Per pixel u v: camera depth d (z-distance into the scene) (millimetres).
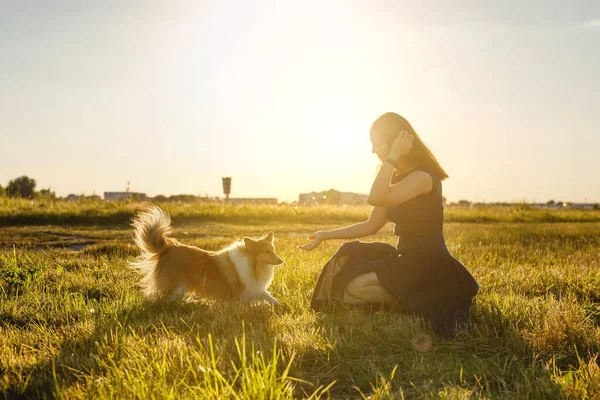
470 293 4598
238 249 6082
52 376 3441
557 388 3045
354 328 4336
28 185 41094
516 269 7648
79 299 5512
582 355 3953
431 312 4445
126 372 3229
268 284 6199
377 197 4492
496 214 29359
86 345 4078
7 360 3637
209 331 4398
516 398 3055
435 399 3025
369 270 4840
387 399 3025
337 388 3391
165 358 3527
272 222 21969
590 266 8055
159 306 5387
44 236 13656
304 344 3932
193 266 5898
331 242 12883
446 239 13484
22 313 5051
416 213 4672
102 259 8422
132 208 19750
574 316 4547
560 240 13852
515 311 4797
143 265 6082
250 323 4598
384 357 3865
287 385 3150
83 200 21875
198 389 3098
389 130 4816
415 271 4605
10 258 8203
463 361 3824
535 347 4012
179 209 21594
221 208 22625
